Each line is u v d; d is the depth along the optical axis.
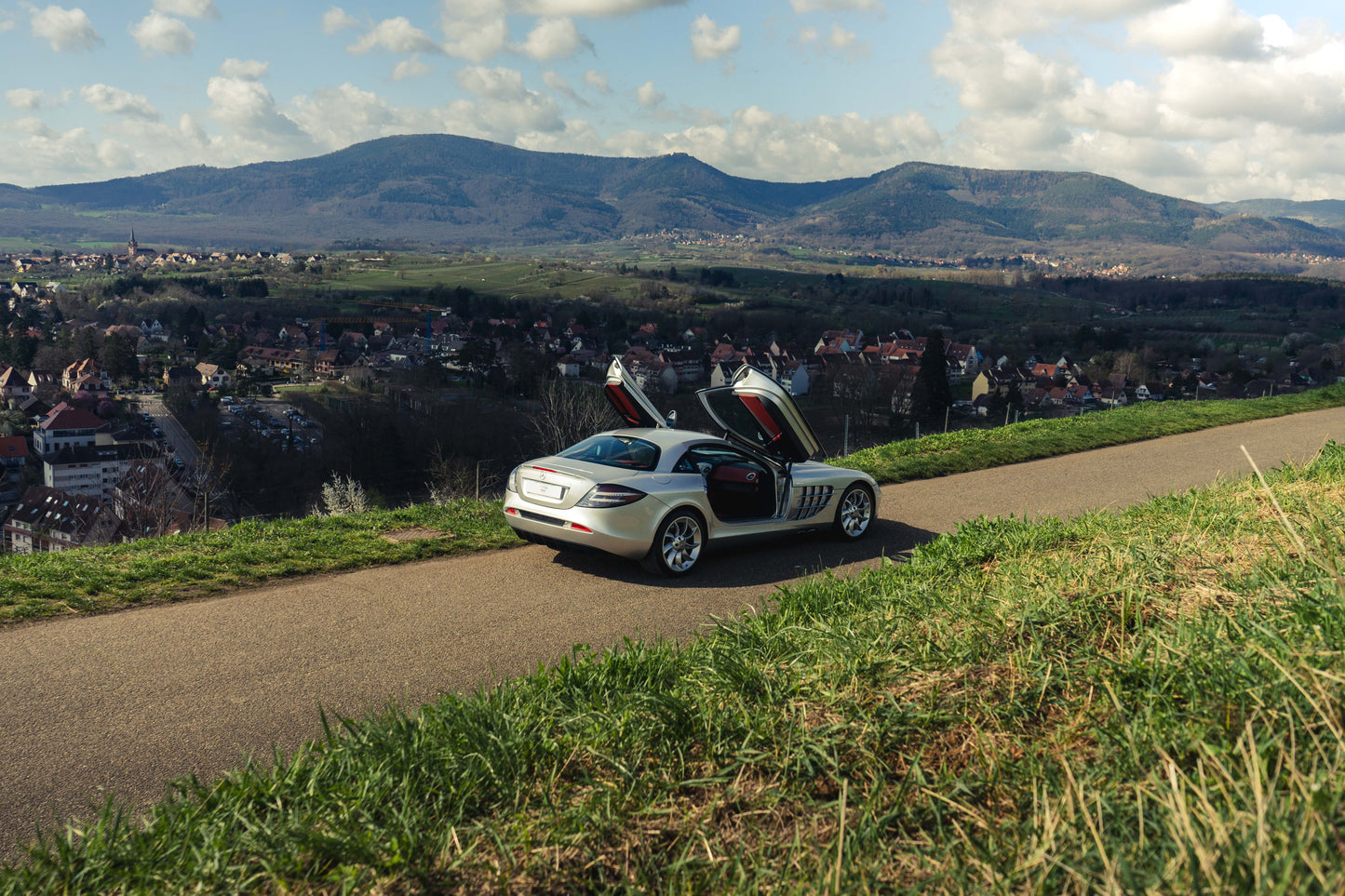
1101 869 1.97
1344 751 2.09
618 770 2.89
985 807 2.48
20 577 5.90
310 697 4.09
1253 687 2.54
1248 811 1.96
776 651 4.07
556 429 32.34
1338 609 2.94
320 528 7.85
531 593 6.04
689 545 6.71
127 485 29.58
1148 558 4.45
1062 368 116.69
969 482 10.92
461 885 2.33
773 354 119.12
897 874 2.21
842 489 7.85
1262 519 5.40
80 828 2.73
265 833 2.51
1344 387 22.23
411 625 5.24
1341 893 1.63
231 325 148.00
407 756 2.96
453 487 40.53
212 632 5.04
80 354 105.81
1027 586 4.57
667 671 3.92
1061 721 2.93
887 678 3.46
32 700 3.98
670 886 2.20
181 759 3.42
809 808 2.63
